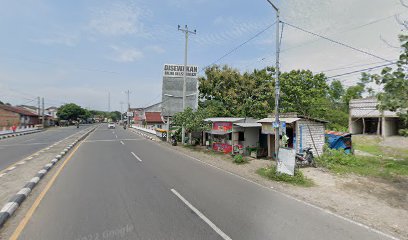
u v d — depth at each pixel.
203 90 26.52
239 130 15.95
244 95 24.55
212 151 17.61
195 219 5.20
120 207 5.80
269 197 7.00
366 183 9.02
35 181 7.67
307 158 12.27
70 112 82.00
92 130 48.16
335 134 16.59
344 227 5.07
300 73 25.72
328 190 8.04
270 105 24.81
